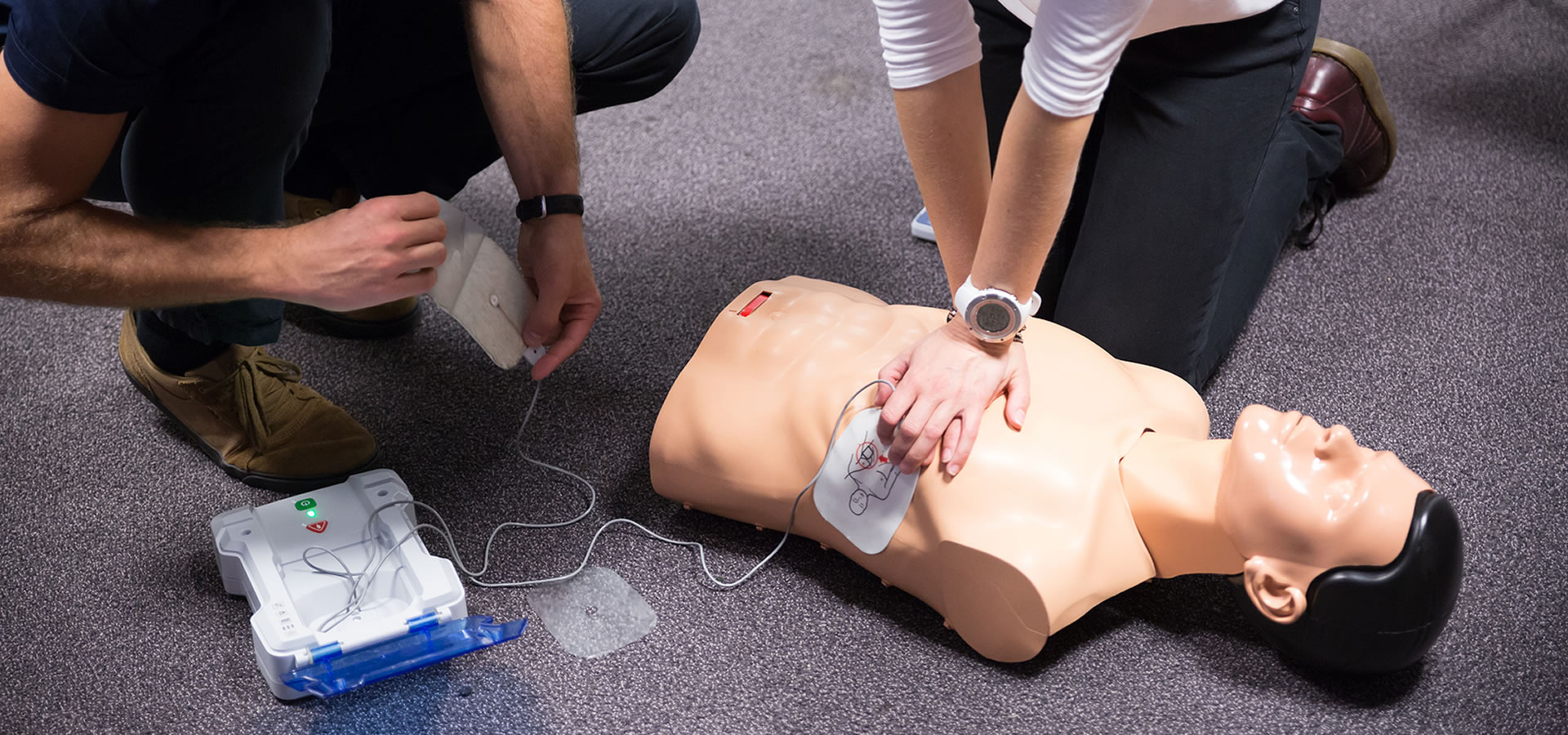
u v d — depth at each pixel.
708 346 1.22
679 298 1.60
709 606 1.17
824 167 1.88
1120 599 1.16
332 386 1.44
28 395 1.42
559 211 1.17
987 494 1.03
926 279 1.63
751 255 1.68
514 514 1.28
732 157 1.90
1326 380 1.45
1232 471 1.00
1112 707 1.06
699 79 2.10
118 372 1.46
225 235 0.96
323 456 1.29
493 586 1.19
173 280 0.94
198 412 1.30
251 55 1.01
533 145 1.18
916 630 1.14
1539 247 1.68
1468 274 1.63
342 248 0.94
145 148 1.07
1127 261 1.29
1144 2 0.87
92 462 1.34
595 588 1.19
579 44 1.43
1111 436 1.06
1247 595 1.01
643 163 1.88
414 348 1.51
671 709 1.07
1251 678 1.08
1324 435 0.98
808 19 2.29
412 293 0.99
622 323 1.55
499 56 1.18
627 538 1.25
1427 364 1.47
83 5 0.85
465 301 1.09
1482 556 1.21
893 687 1.08
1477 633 1.12
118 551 1.22
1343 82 1.67
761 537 1.24
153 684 1.09
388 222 0.95
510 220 1.75
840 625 1.14
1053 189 0.94
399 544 1.12
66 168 0.92
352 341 1.51
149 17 0.89
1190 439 1.07
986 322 1.04
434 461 1.34
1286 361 1.48
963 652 1.11
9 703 1.07
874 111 2.02
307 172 1.48
